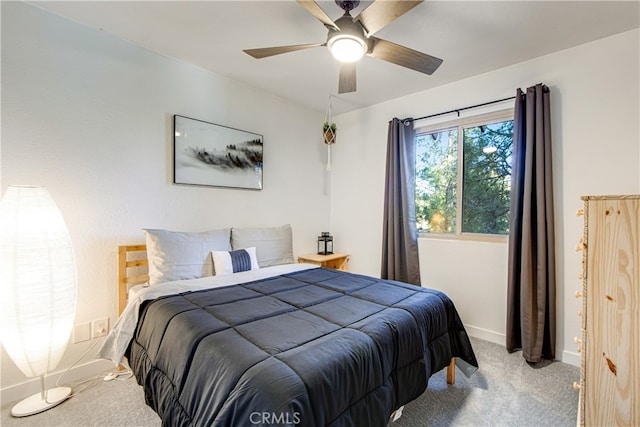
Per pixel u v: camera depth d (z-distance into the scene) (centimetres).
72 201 192
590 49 209
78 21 192
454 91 278
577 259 215
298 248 347
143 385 144
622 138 199
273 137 318
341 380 103
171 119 239
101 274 203
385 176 317
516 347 238
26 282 148
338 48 160
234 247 257
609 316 107
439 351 168
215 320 135
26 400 163
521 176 232
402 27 192
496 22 187
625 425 104
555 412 162
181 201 246
